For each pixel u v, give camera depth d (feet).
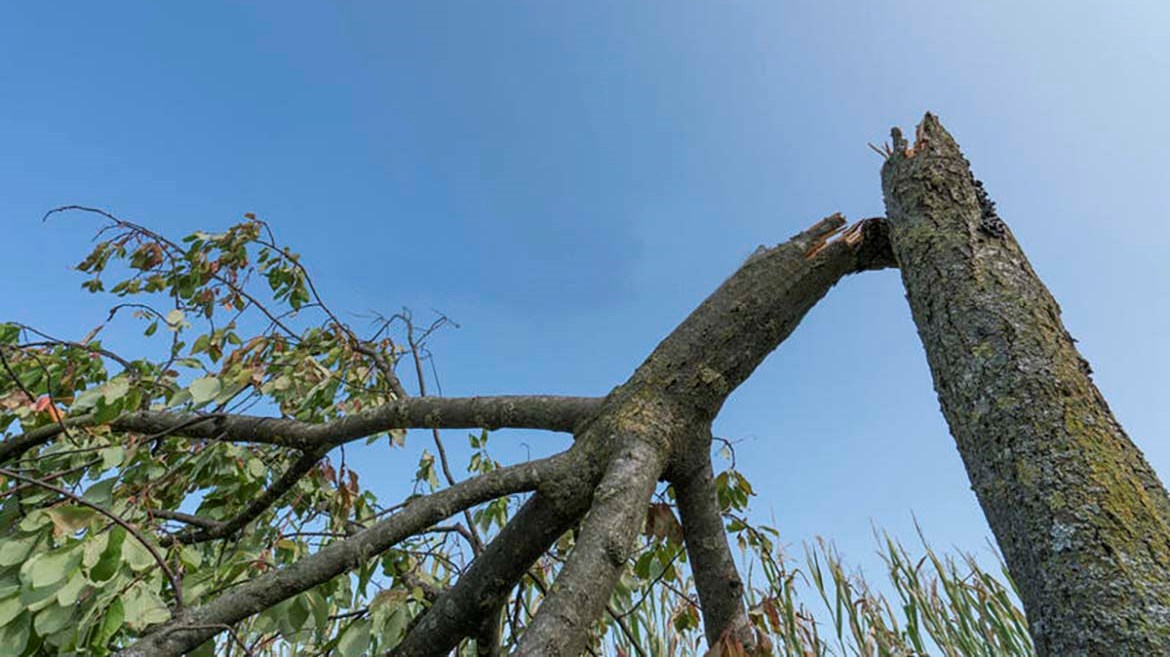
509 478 4.93
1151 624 2.91
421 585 7.28
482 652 5.53
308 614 5.35
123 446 6.12
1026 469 3.60
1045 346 4.01
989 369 4.03
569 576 3.91
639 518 4.42
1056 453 3.55
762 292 5.69
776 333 5.73
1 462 6.31
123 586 4.75
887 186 5.74
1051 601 3.28
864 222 6.08
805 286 5.84
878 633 9.07
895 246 5.34
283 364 8.45
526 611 7.63
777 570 7.69
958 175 5.22
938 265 4.70
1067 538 3.30
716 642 5.53
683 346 5.48
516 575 5.05
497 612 5.25
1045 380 3.84
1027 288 4.39
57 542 5.08
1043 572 3.36
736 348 5.51
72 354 7.52
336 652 5.80
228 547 8.14
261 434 7.07
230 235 8.77
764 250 6.19
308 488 8.38
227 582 5.48
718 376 5.40
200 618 4.38
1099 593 3.10
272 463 8.60
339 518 8.03
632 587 8.39
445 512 4.89
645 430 5.01
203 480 7.64
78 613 4.75
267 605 4.52
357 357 9.83
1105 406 3.83
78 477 6.63
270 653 8.21
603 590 3.96
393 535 4.78
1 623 4.40
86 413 6.64
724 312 5.59
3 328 7.27
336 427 6.84
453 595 5.05
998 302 4.29
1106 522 3.26
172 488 7.79
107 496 5.36
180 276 8.72
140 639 4.42
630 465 4.70
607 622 9.27
